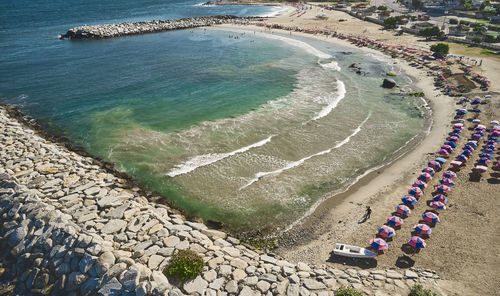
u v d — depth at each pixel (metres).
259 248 23.19
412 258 21.67
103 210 24.67
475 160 32.50
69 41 88.19
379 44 78.25
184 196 28.61
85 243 20.33
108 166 32.62
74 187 27.50
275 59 70.56
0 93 51.28
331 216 26.23
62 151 34.22
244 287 18.92
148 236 22.20
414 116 44.12
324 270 20.84
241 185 29.95
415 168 32.22
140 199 27.19
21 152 32.75
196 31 103.56
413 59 66.69
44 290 18.88
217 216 26.39
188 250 20.88
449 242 22.73
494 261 20.81
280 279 19.69
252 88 53.47
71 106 46.66
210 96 50.03
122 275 18.45
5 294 19.14
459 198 27.19
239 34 98.00
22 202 24.20
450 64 61.59
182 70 62.66
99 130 39.94
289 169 32.31
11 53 74.25
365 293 18.66
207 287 18.73
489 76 54.12
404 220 25.23
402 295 18.52
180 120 42.22
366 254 21.59
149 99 48.94
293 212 26.78
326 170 32.25
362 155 34.91
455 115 42.56
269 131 39.41
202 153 34.88
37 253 20.56
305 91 52.44
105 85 54.75
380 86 55.03
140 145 36.56
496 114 41.56
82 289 18.39
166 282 18.23
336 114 44.38
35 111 45.16
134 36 96.00
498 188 28.05
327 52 76.75
